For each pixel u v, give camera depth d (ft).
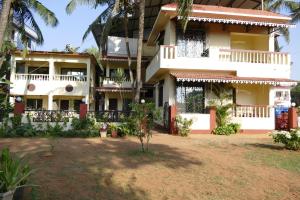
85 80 89.30
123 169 29.12
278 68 64.64
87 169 28.81
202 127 60.34
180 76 58.49
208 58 63.10
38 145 41.73
